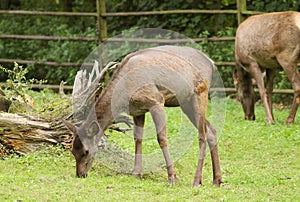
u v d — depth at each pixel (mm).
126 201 12430
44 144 16234
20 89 18578
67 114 16547
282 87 26797
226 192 13555
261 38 22453
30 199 12227
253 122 22312
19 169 14734
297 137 19484
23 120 16172
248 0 29016
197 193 13328
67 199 12375
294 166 16609
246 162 17188
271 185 14547
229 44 27797
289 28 21891
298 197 13438
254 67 22844
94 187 13406
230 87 27844
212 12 26891
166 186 13875
